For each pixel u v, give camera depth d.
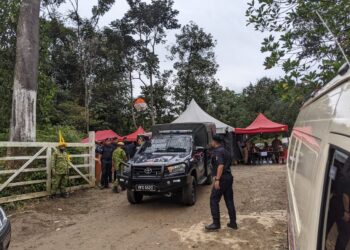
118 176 10.47
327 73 6.43
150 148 11.41
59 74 46.34
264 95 51.72
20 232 8.08
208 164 12.87
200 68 47.38
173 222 8.59
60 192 12.05
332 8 6.94
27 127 12.97
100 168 14.96
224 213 9.32
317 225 1.72
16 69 13.12
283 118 46.53
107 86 46.62
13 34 18.92
